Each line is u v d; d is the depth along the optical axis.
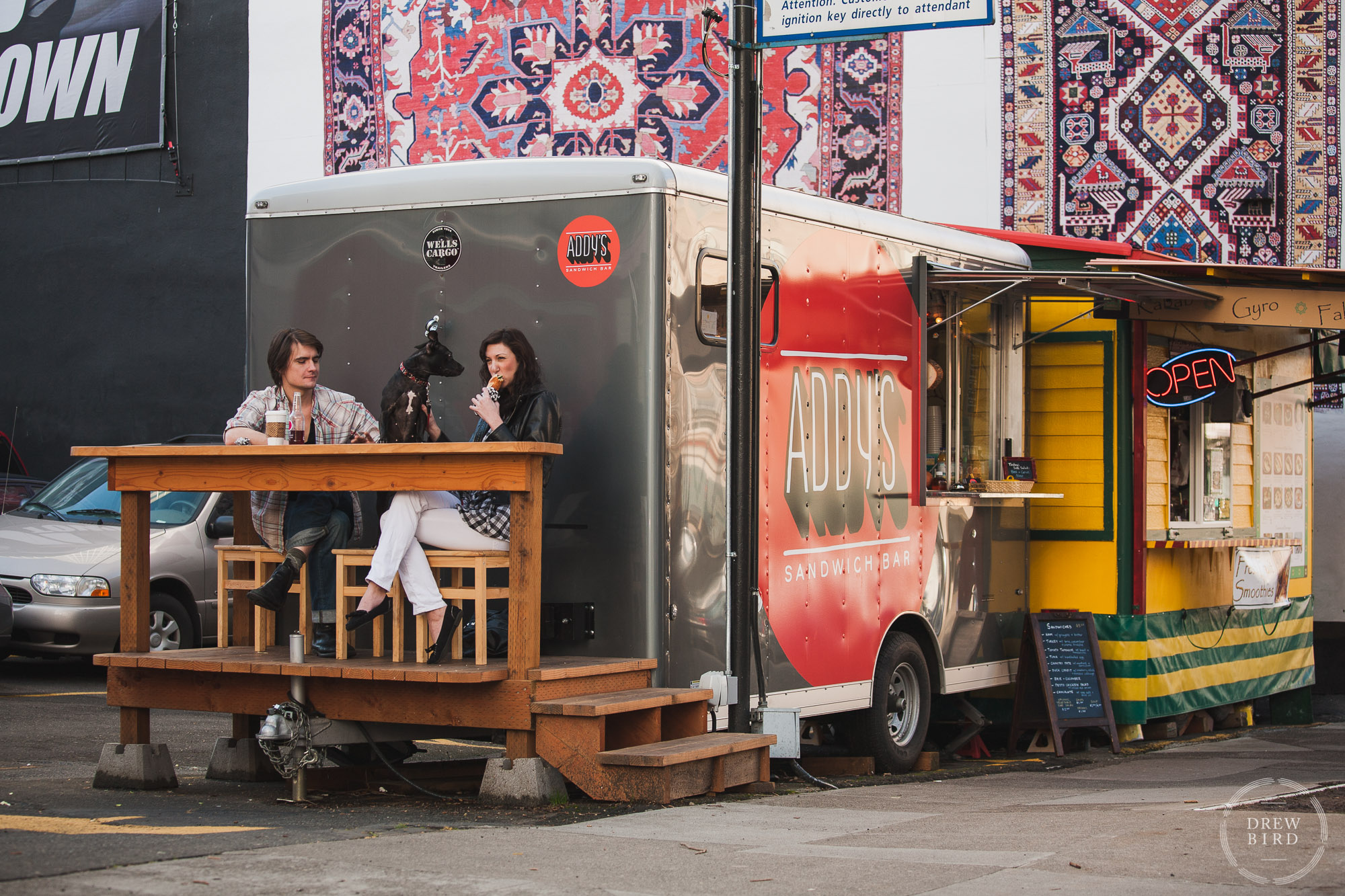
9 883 4.55
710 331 7.42
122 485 7.00
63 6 19.69
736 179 7.48
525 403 6.77
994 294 9.49
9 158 19.97
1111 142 15.03
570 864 5.04
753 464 7.56
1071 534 10.89
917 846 5.55
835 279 8.48
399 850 5.25
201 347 18.81
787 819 6.27
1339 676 15.14
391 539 6.47
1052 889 4.71
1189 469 11.52
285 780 7.50
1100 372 10.81
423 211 7.56
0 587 11.34
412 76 17.38
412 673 6.31
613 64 16.47
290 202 7.88
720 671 7.35
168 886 4.55
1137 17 14.96
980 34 15.37
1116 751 10.44
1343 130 14.53
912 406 9.21
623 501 7.03
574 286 7.18
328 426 7.04
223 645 7.23
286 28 18.23
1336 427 14.90
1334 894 4.64
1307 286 10.12
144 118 19.11
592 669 6.63
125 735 7.16
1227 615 12.02
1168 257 11.47
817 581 8.21
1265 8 14.69
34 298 19.81
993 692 11.10
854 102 15.70
